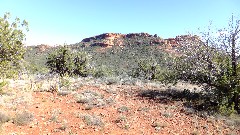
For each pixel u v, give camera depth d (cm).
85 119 1364
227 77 1792
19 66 1403
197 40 2078
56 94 1823
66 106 1577
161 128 1394
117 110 1616
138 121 1462
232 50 1861
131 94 2081
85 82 2519
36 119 1281
